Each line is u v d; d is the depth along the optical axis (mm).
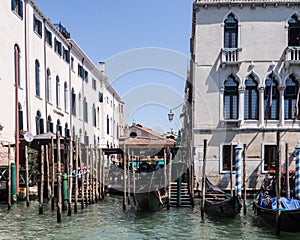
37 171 19375
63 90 28906
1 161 18922
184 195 19156
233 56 21188
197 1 21203
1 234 12195
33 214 15344
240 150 18047
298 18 21109
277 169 12234
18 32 21672
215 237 12219
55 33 27344
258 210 14031
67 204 16641
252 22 21219
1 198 17953
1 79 19578
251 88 21328
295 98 21188
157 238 12133
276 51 21141
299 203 13383
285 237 11977
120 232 12875
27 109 22469
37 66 24234
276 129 20906
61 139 20250
